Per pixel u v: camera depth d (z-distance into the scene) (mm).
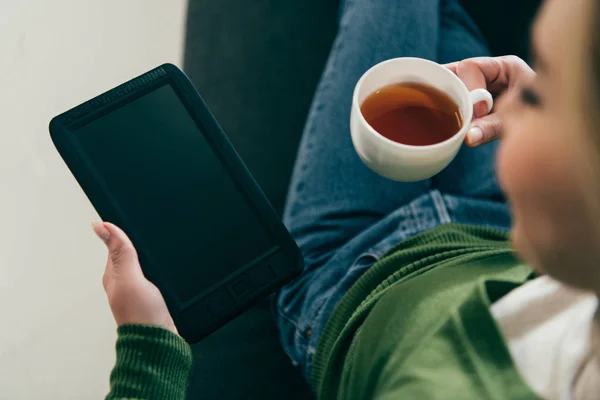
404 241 668
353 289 652
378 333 542
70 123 652
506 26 984
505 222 750
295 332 766
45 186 1079
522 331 484
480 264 561
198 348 858
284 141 965
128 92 666
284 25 1012
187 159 666
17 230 1060
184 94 676
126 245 580
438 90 634
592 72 244
